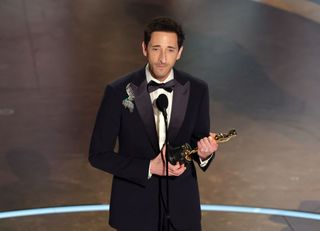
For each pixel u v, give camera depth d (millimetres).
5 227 17781
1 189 20078
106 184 20547
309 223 18344
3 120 25266
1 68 31219
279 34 37188
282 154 22953
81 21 38844
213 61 32875
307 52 34375
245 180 21000
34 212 18734
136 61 32938
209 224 18125
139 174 11328
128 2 42750
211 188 20422
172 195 11711
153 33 10641
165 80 11320
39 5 41406
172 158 10984
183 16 40406
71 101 27438
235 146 23438
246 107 27281
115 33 37094
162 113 10953
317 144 23812
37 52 33688
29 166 21641
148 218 11781
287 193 20219
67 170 21438
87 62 32438
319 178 21266
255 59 33250
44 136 23969
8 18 38812
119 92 11383
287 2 42750
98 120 11656
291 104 27609
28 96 27844
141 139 11438
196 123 11773
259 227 18031
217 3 42750
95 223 18109
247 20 39531
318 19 39688
